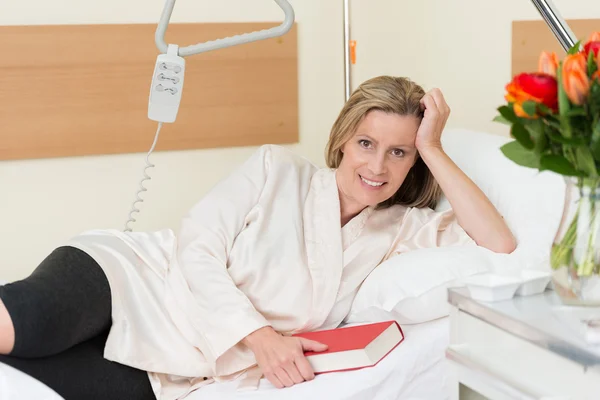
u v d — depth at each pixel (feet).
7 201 8.47
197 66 8.84
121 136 8.68
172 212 9.02
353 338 4.54
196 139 8.95
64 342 4.43
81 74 8.47
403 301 4.73
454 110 8.42
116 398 4.63
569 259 3.53
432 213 5.49
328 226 5.22
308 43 9.29
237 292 4.76
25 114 8.37
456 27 8.22
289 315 4.94
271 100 9.18
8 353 4.23
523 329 3.39
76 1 8.46
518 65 7.22
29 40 8.27
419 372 4.49
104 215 8.79
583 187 3.43
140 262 5.09
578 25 6.43
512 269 4.63
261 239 5.07
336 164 5.52
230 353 4.70
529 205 5.10
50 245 8.65
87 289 4.61
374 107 5.05
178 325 4.82
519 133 3.29
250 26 8.99
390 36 9.16
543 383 3.34
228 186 5.28
